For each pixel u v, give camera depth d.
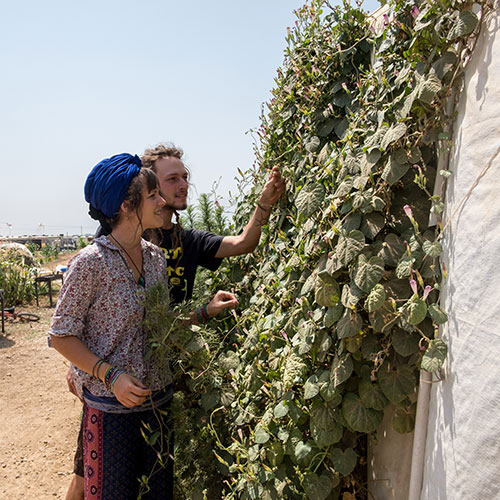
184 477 2.35
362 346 1.65
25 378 5.57
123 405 1.91
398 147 1.62
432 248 1.44
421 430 1.49
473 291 1.28
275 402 2.03
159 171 2.58
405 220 1.68
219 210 3.91
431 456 1.41
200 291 3.20
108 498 1.91
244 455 2.00
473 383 1.25
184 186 2.62
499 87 1.28
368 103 1.98
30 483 3.43
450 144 1.49
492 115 1.29
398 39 1.91
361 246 1.63
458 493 1.27
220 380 2.35
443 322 1.37
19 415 4.58
